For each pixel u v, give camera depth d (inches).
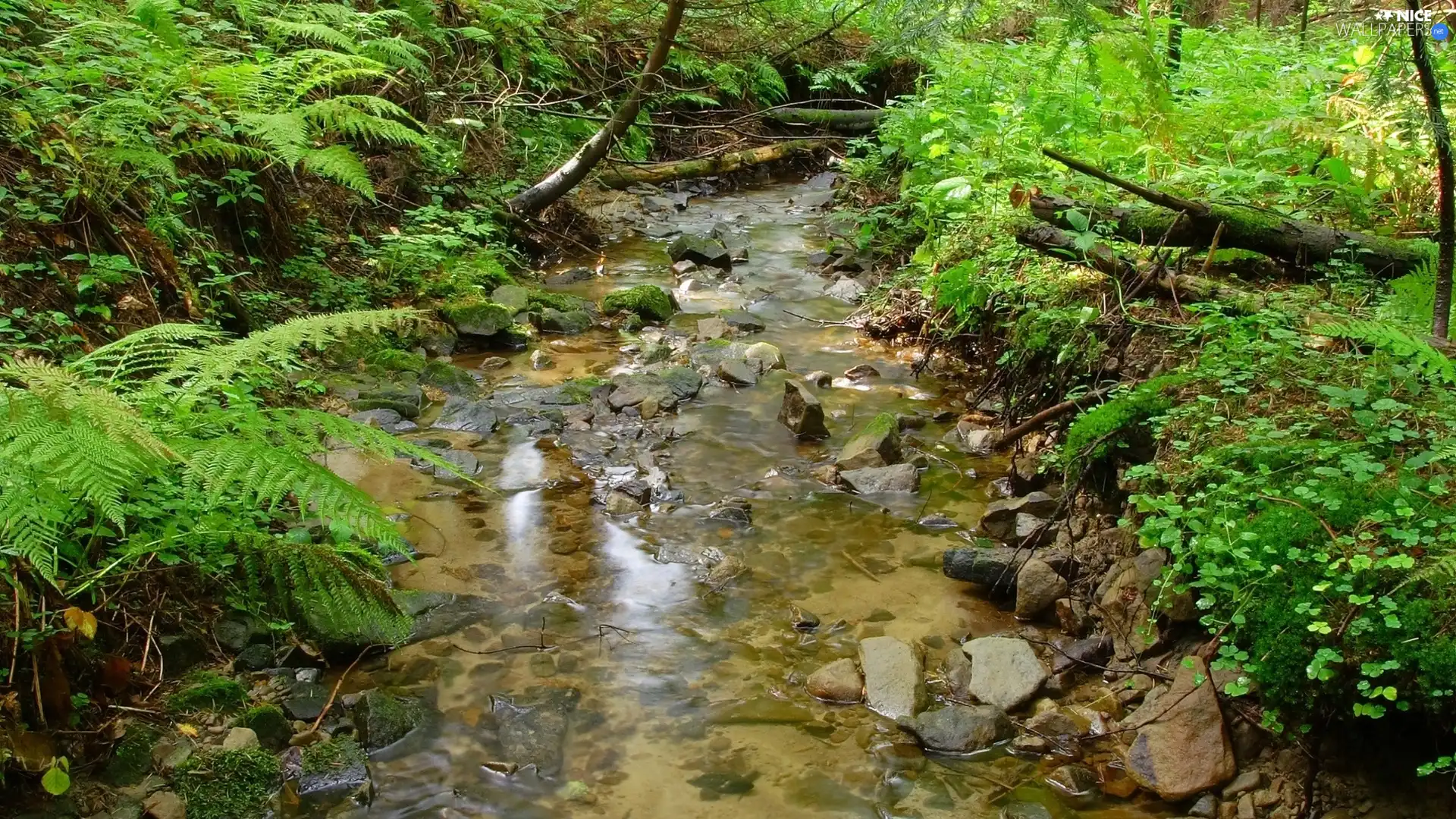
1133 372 156.6
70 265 152.6
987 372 202.8
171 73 190.2
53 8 184.2
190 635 108.7
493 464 165.0
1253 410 126.2
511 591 130.2
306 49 237.1
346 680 112.1
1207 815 94.7
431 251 244.2
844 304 260.1
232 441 93.7
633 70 387.2
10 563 91.6
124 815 87.7
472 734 104.6
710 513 151.8
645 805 95.9
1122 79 204.5
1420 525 96.7
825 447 176.4
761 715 109.1
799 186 420.2
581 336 233.5
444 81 319.9
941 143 256.5
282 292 207.9
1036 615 127.0
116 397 87.0
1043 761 103.2
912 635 124.1
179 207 184.1
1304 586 94.4
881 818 94.7
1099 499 139.4
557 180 298.2
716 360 214.2
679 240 294.2
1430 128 127.8
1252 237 163.2
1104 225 173.9
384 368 197.6
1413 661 85.9
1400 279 137.7
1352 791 91.5
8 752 84.9
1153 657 113.6
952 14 136.4
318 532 130.6
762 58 418.9
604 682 113.6
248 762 95.0
